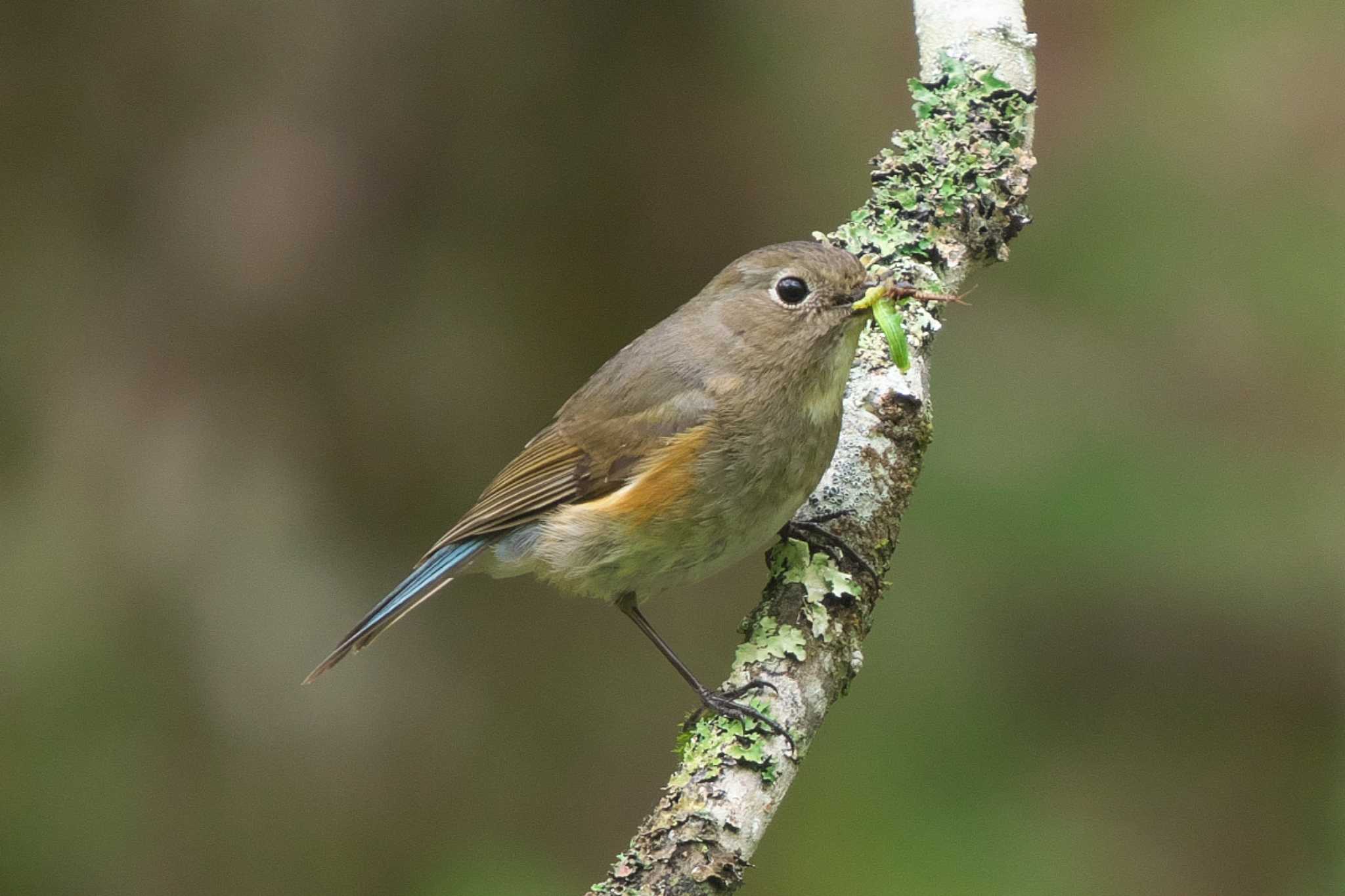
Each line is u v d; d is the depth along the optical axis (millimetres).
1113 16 12859
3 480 11812
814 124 13164
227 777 11477
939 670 11328
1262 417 11727
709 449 7520
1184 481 11484
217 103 12203
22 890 10922
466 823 11891
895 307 7598
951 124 8961
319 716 11711
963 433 11750
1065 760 11117
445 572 8508
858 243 8562
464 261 12617
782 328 7504
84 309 12094
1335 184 12141
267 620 11734
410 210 12445
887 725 11180
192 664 11594
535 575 8445
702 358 7672
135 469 11883
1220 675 11383
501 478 8445
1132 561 11359
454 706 12250
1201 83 12578
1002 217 8719
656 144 12914
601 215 12867
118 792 11234
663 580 7836
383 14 12234
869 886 10539
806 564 7387
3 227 12094
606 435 7914
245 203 12156
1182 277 12102
